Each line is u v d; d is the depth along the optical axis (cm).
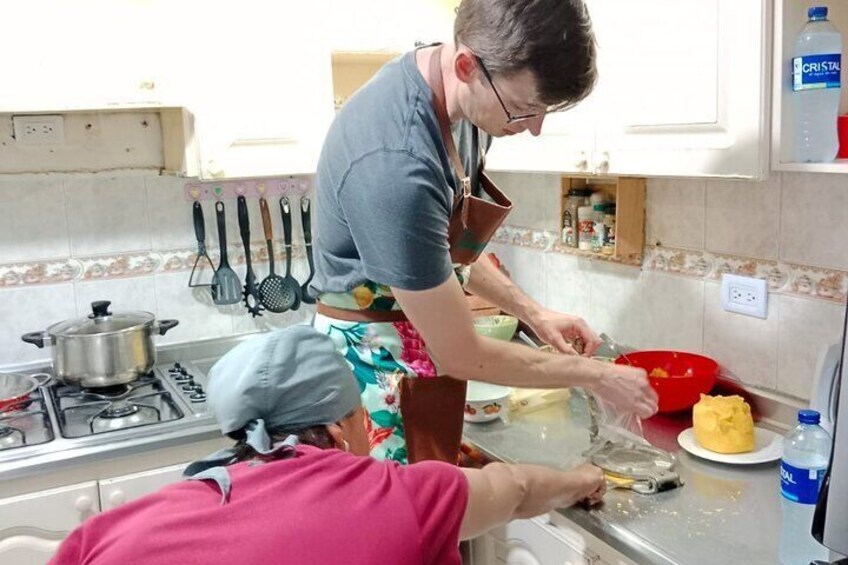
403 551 105
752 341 189
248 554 100
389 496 110
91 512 209
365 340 162
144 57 233
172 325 252
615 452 176
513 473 136
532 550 176
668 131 161
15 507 201
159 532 102
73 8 225
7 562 203
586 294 240
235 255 278
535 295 264
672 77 157
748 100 142
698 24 150
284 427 121
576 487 147
